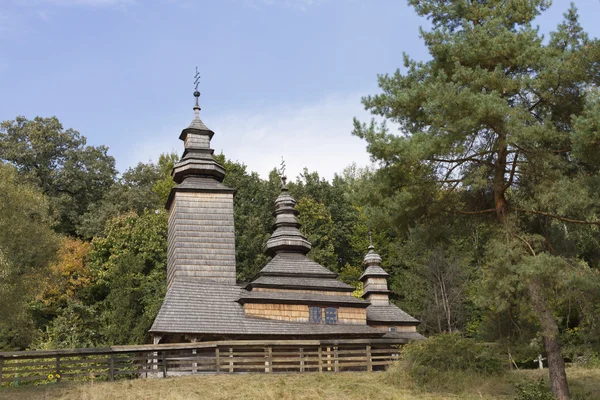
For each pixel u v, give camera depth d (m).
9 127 61.94
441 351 24.86
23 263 27.56
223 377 25.59
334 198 64.31
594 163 18.98
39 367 26.55
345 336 34.44
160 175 66.62
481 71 20.78
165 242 52.31
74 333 40.84
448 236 23.98
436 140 20.03
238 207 58.19
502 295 20.38
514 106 20.56
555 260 18.92
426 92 20.58
